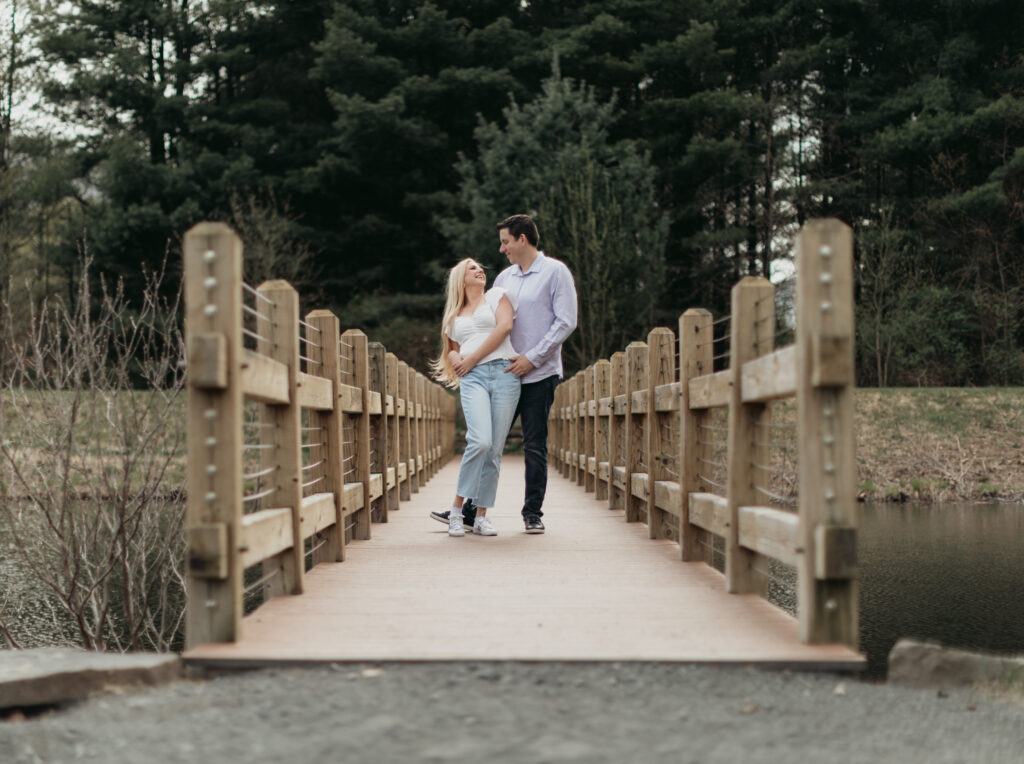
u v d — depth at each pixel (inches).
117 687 118.3
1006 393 725.3
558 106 981.2
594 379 361.7
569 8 1278.3
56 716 111.3
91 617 268.2
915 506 532.4
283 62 1266.0
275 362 156.0
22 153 1083.9
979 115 1007.6
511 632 136.6
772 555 144.7
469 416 238.8
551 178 920.3
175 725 102.0
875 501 559.5
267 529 149.1
